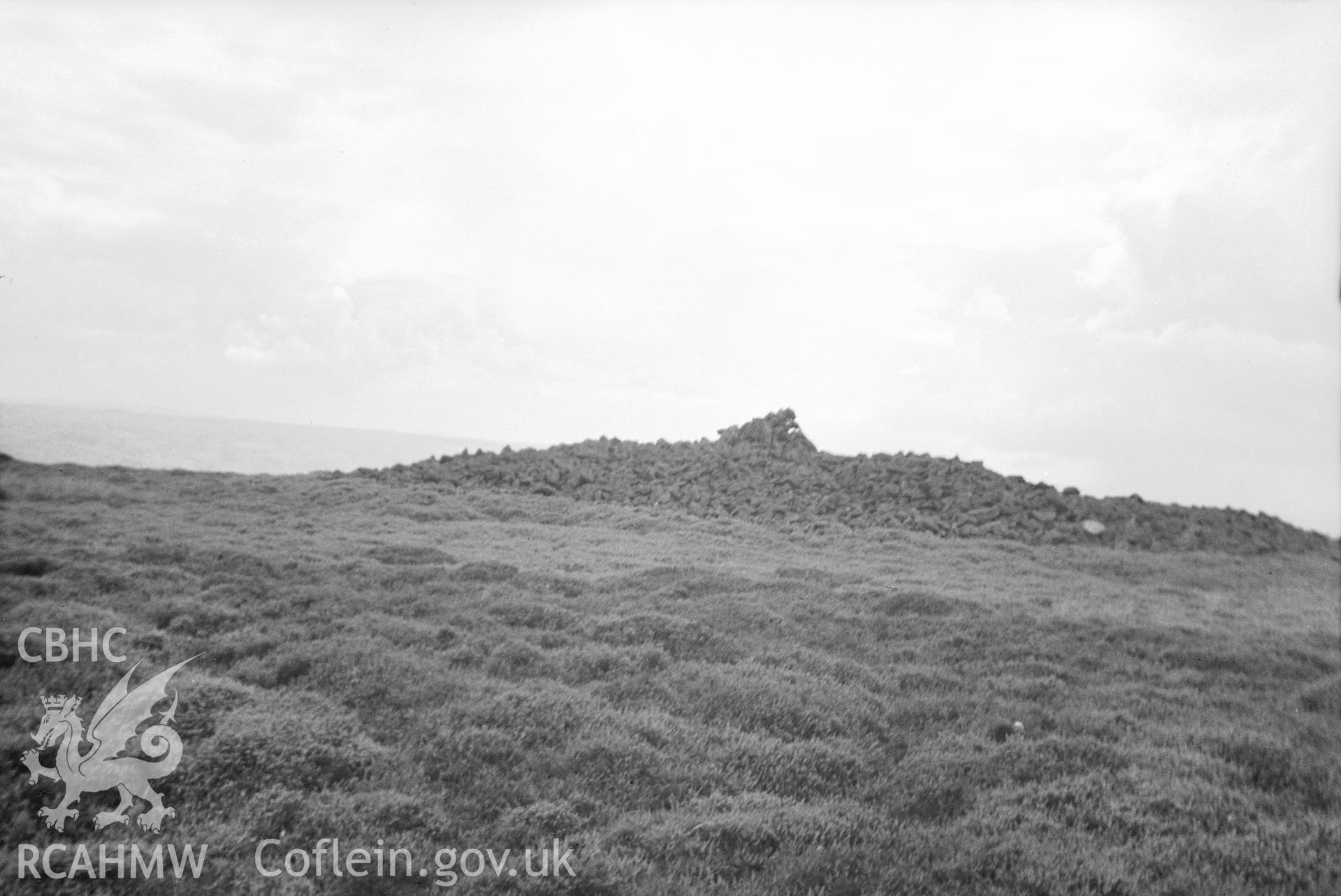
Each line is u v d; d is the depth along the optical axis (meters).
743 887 9.71
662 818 11.15
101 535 23.12
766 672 16.25
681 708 14.56
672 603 20.36
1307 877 10.16
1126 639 20.28
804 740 13.81
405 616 18.20
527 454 41.47
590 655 16.27
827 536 31.62
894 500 36.16
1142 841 11.02
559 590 21.42
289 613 17.59
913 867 10.26
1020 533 33.38
